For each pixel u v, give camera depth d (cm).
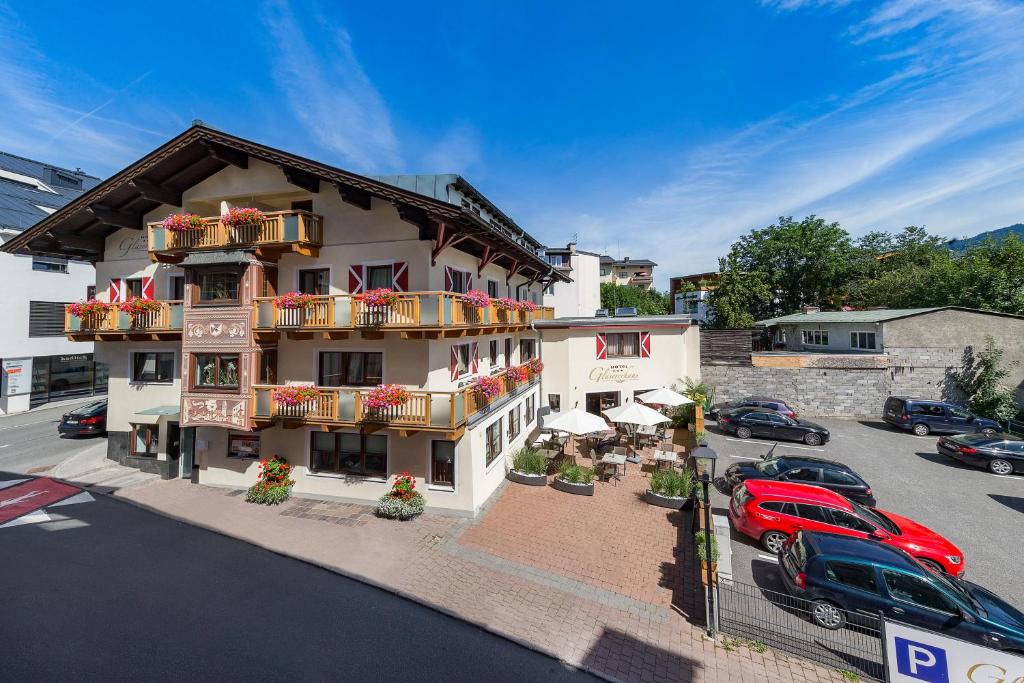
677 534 1226
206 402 1382
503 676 734
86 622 825
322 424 1290
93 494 1457
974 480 1642
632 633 846
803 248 4331
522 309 1903
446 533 1219
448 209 1192
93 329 1559
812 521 1109
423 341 1314
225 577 998
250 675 710
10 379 2564
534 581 1006
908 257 4653
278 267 1449
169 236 1441
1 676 685
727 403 2564
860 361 2564
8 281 2555
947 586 811
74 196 3862
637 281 8156
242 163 1448
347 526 1250
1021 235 3306
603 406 2394
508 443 1730
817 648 792
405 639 815
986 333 2520
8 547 1108
